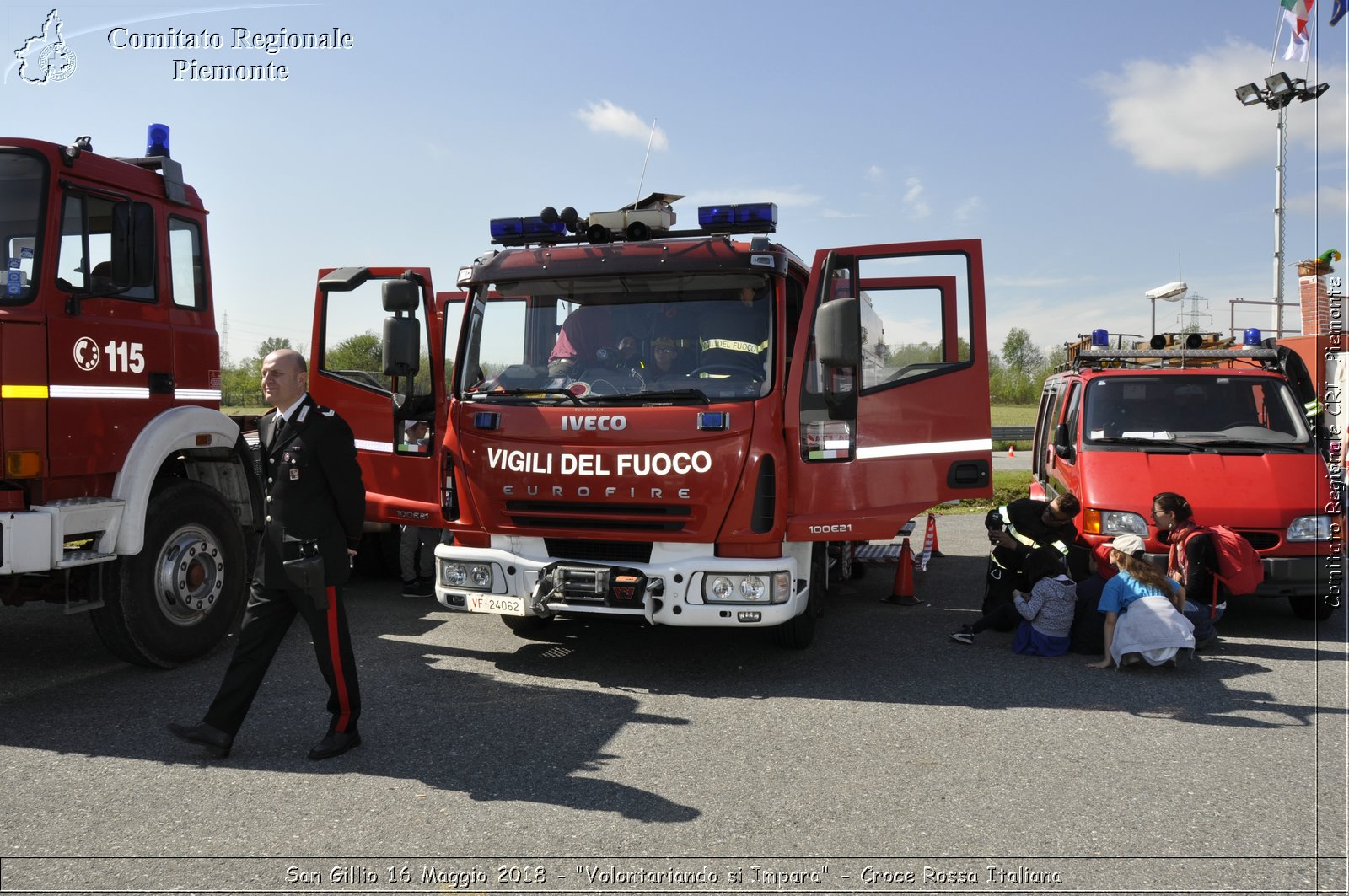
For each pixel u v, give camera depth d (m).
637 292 6.12
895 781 4.32
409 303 6.48
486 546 6.16
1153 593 6.24
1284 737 4.96
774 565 5.64
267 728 4.93
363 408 7.14
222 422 6.36
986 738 4.93
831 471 5.88
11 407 5.11
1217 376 8.38
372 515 7.07
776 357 5.88
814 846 3.66
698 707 5.40
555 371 6.16
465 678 5.91
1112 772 4.45
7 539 4.98
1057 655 6.59
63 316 5.37
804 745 4.79
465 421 6.14
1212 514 7.18
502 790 4.18
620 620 5.91
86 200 5.56
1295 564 7.04
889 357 5.91
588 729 5.00
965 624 7.53
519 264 6.30
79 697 5.41
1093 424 8.20
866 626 7.50
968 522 14.21
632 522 5.75
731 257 5.90
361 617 7.58
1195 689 5.83
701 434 5.63
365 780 4.27
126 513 5.54
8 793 4.09
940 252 5.90
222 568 6.29
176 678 5.81
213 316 6.55
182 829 3.76
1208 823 3.90
